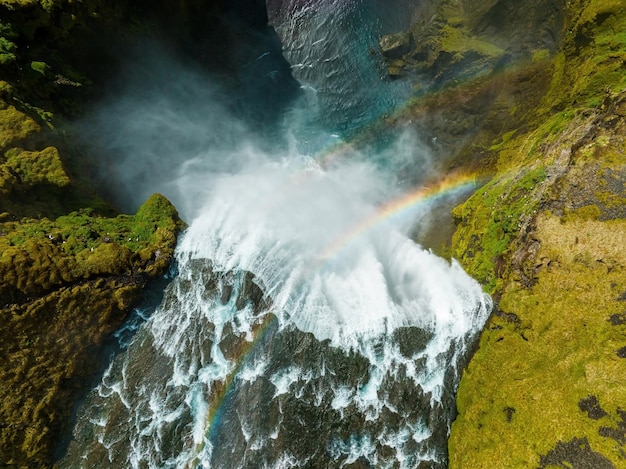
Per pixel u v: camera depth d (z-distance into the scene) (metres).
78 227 19.44
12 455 16.95
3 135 19.28
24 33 22.05
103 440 18.34
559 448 15.07
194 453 18.47
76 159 21.91
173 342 19.70
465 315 19.80
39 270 17.27
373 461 18.17
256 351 19.52
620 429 14.38
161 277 20.17
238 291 20.53
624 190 17.44
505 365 17.72
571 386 15.74
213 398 19.12
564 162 19.47
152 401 18.95
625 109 18.41
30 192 19.20
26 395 17.06
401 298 21.56
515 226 19.98
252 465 17.80
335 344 19.59
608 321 15.90
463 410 18.33
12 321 16.72
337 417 18.61
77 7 24.27
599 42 21.64
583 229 17.59
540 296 17.75
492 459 16.33
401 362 19.47
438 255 23.42
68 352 17.88
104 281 18.56
